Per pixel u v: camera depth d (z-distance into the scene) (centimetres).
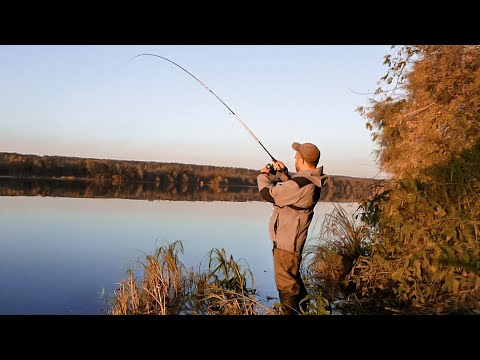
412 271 490
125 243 935
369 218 600
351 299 517
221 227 1249
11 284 604
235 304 468
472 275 424
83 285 604
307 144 471
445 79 722
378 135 823
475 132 612
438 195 516
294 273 467
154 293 559
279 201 463
